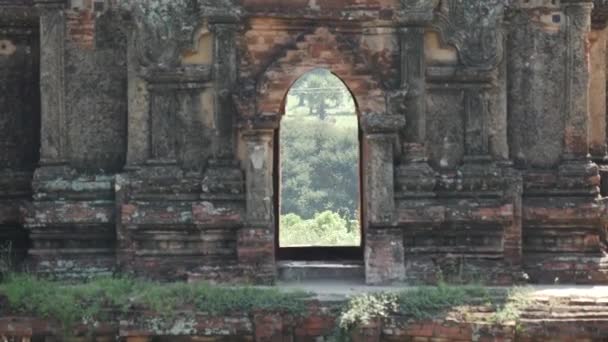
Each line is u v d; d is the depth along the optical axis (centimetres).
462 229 2202
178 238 2186
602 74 2386
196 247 2188
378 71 2208
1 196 2370
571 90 2281
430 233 2198
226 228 2175
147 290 2023
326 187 5772
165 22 2195
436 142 2225
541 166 2294
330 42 2162
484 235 2205
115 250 2244
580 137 2284
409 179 2184
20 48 2392
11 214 2358
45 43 2252
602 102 2389
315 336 1992
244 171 2183
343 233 4359
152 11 2192
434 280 2173
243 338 2006
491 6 2220
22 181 2372
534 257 2273
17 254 2358
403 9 2197
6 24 2372
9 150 2386
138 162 2216
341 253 2533
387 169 2173
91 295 2012
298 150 5916
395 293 2016
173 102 2208
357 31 2212
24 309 1998
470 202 2198
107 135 2267
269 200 2164
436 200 2202
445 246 2203
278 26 2191
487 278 2186
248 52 2186
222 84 2183
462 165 2223
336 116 7150
